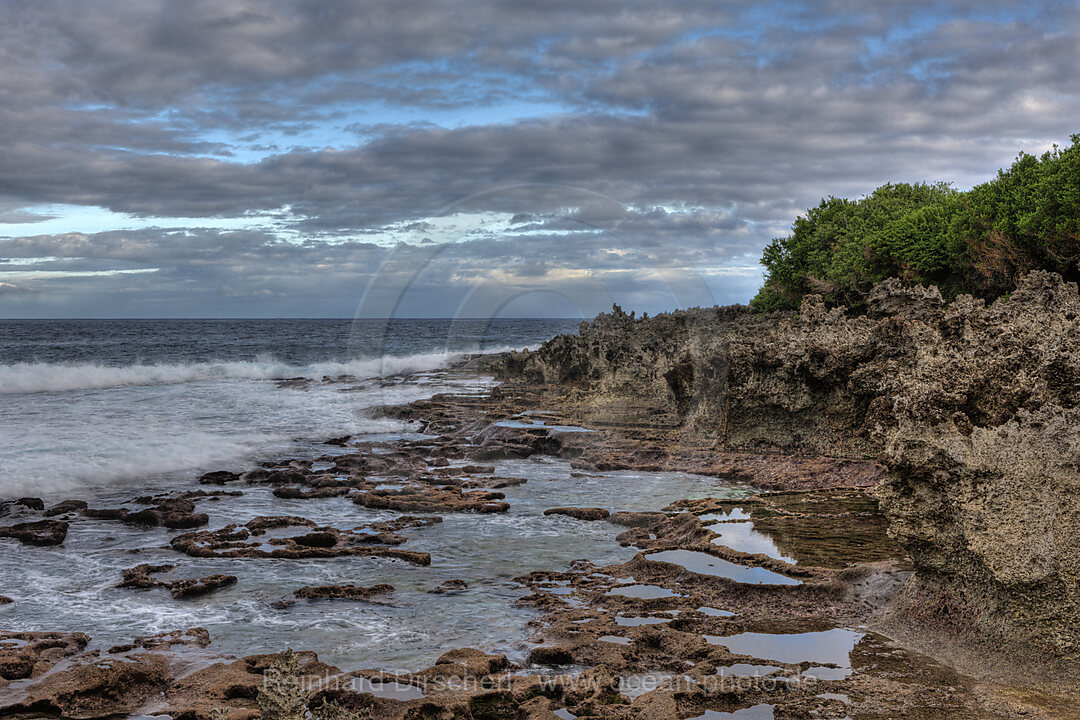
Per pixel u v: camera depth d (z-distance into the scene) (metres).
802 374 15.36
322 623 7.36
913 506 6.71
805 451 15.06
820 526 9.81
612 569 8.66
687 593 7.75
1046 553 5.80
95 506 12.73
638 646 6.55
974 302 16.45
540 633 6.91
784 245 52.84
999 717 5.16
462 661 6.22
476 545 9.86
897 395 7.29
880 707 5.34
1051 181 26.83
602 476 13.60
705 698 5.53
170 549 10.22
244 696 5.83
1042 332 7.98
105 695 5.84
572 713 5.44
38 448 16.47
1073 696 5.40
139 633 7.24
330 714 4.96
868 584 7.58
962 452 6.36
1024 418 6.31
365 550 9.69
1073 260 26.66
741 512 10.60
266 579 8.80
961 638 6.29
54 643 6.89
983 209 31.17
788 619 7.04
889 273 37.75
